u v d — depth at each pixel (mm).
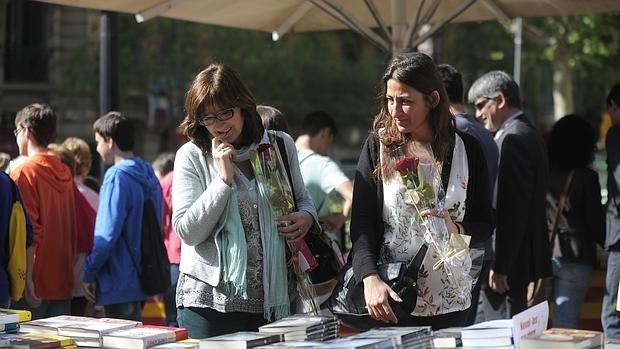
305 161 7293
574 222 7531
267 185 4645
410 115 4461
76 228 7504
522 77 29375
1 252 6160
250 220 4641
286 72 34375
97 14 33188
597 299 8508
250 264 4625
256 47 31875
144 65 30281
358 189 4621
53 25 36031
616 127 6977
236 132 4609
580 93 31250
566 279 7586
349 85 39406
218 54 30938
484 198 4656
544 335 3652
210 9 8242
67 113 34469
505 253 6602
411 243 4512
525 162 6621
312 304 4727
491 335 3717
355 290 4539
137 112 32688
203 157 4684
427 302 4516
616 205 6855
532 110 32156
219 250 4559
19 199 6246
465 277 4512
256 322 4680
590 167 7645
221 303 4582
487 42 29750
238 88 4570
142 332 4051
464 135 4645
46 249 7055
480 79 7141
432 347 3840
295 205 4820
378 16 8008
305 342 3768
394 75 4473
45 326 4207
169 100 32219
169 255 8680
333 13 7957
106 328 4109
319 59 37938
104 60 9414
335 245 5035
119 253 7289
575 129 7508
